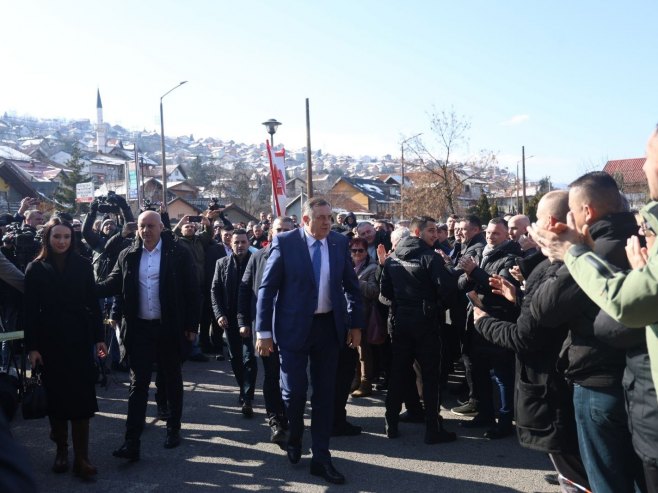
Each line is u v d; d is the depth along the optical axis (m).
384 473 4.65
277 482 4.51
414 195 36.06
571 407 3.27
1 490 1.03
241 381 6.28
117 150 106.69
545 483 4.42
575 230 2.60
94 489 4.42
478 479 4.51
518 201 47.59
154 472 4.72
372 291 6.30
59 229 4.59
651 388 2.39
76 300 4.59
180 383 5.30
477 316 3.67
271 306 4.72
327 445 4.62
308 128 23.89
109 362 8.02
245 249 6.35
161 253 5.14
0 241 7.31
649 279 2.09
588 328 2.81
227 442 5.38
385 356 6.63
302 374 4.67
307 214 4.74
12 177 34.81
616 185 2.91
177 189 58.81
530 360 3.34
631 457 2.81
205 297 8.89
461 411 6.18
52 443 5.39
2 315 6.70
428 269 5.16
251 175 66.00
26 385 5.23
